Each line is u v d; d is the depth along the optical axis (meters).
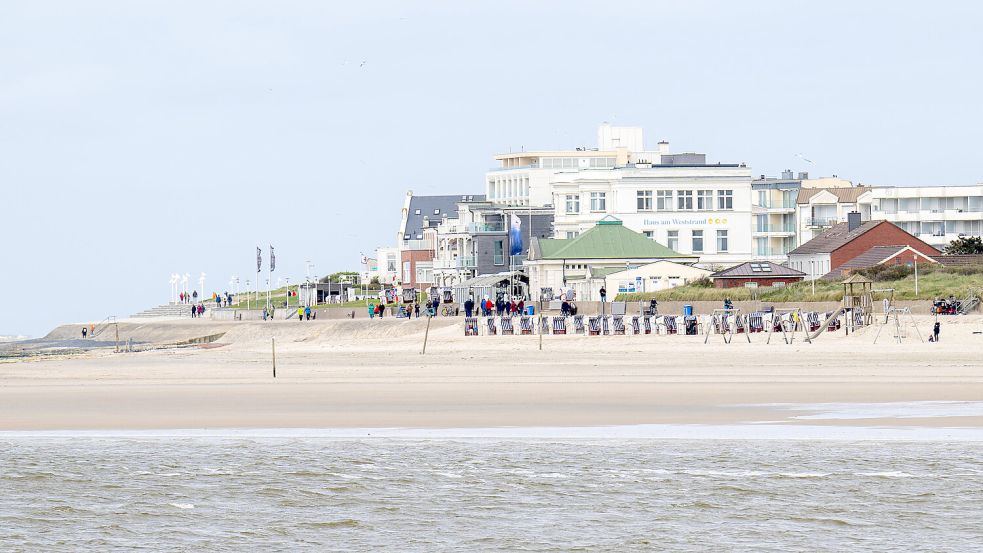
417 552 64.50
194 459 85.88
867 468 79.88
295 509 72.88
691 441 89.25
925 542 64.81
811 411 101.62
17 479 80.50
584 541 65.88
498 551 64.44
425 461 84.06
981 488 74.88
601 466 81.69
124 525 70.06
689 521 69.12
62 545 66.44
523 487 76.81
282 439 92.62
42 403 115.00
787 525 68.12
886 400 107.38
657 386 121.44
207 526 69.81
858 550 63.56
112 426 99.62
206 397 118.06
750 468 80.50
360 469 82.12
